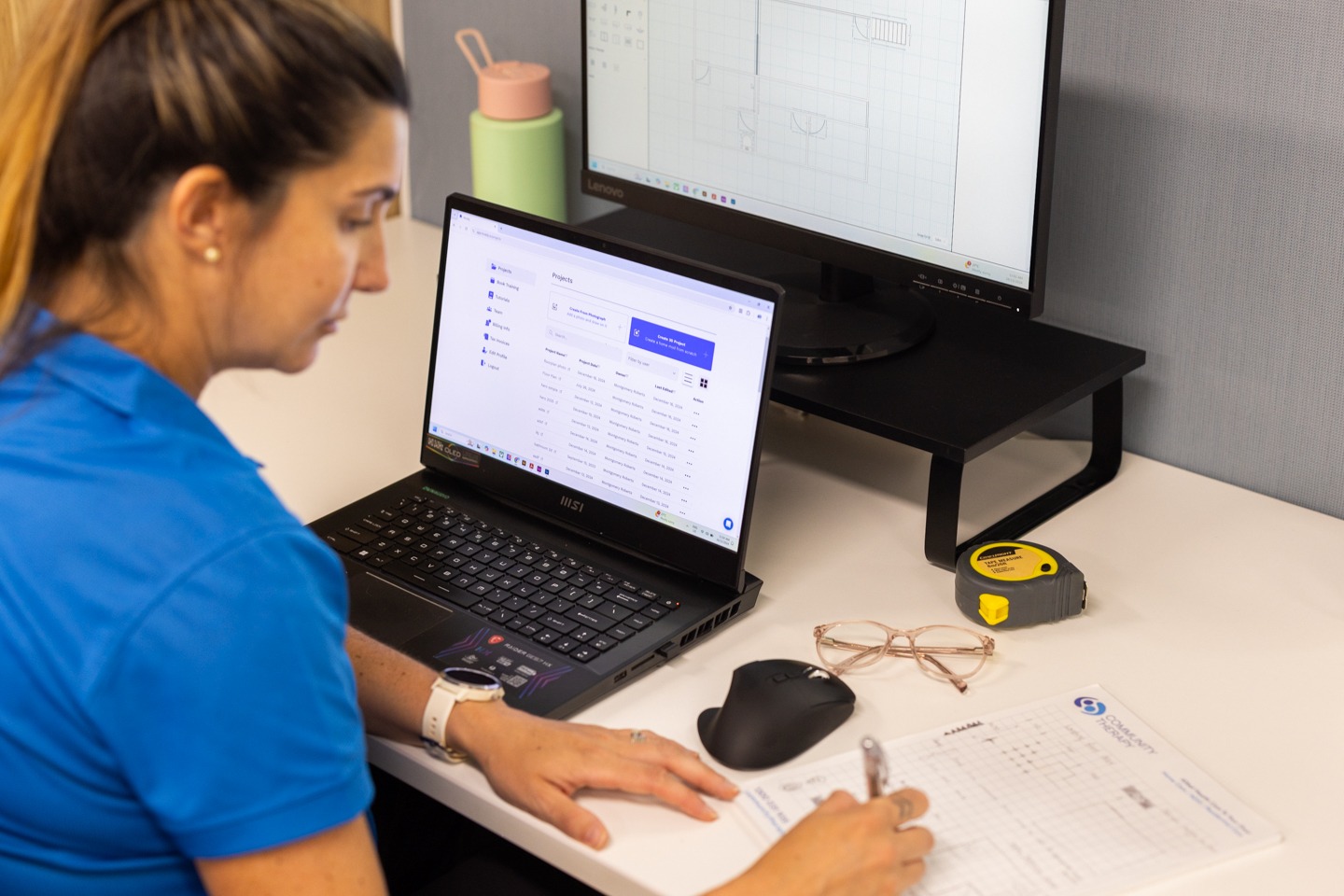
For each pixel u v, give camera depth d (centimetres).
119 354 69
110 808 68
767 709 95
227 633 65
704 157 139
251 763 66
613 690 103
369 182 72
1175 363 133
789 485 132
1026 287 117
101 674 64
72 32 66
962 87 114
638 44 139
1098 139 130
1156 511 128
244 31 66
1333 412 124
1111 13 125
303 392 148
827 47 123
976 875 84
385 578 115
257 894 69
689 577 114
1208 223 126
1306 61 115
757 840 89
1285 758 95
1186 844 87
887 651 107
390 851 130
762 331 106
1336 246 119
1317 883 84
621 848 88
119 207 66
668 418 112
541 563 116
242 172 66
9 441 68
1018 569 110
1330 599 113
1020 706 100
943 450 115
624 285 114
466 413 126
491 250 122
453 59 183
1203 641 108
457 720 96
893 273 126
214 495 68
